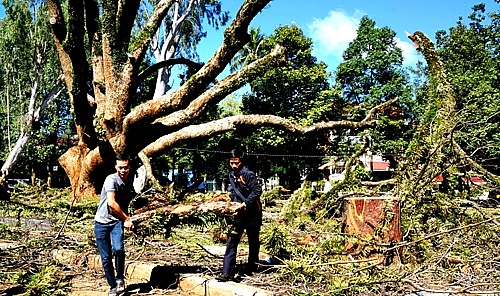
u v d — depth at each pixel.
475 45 34.41
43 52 32.91
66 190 14.65
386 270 5.73
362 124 12.97
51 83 34.47
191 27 30.95
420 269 5.71
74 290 5.62
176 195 11.67
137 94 35.06
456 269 6.11
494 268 6.16
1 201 10.66
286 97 32.25
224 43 10.45
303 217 9.55
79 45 11.70
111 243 5.34
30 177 39.75
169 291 5.65
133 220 6.14
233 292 5.14
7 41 33.31
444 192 8.49
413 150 8.16
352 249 6.64
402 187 7.69
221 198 5.88
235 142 30.48
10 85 34.56
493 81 29.22
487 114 15.75
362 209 7.00
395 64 37.72
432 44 9.03
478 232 7.07
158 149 13.34
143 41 12.76
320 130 12.69
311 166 30.64
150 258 6.75
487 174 8.46
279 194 14.78
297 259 6.08
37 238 7.79
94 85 14.31
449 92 8.48
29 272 6.08
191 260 6.70
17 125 34.56
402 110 34.97
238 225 5.62
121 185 5.27
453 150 8.14
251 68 10.81
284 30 32.12
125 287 5.67
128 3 12.74
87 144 13.37
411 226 6.84
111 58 12.77
